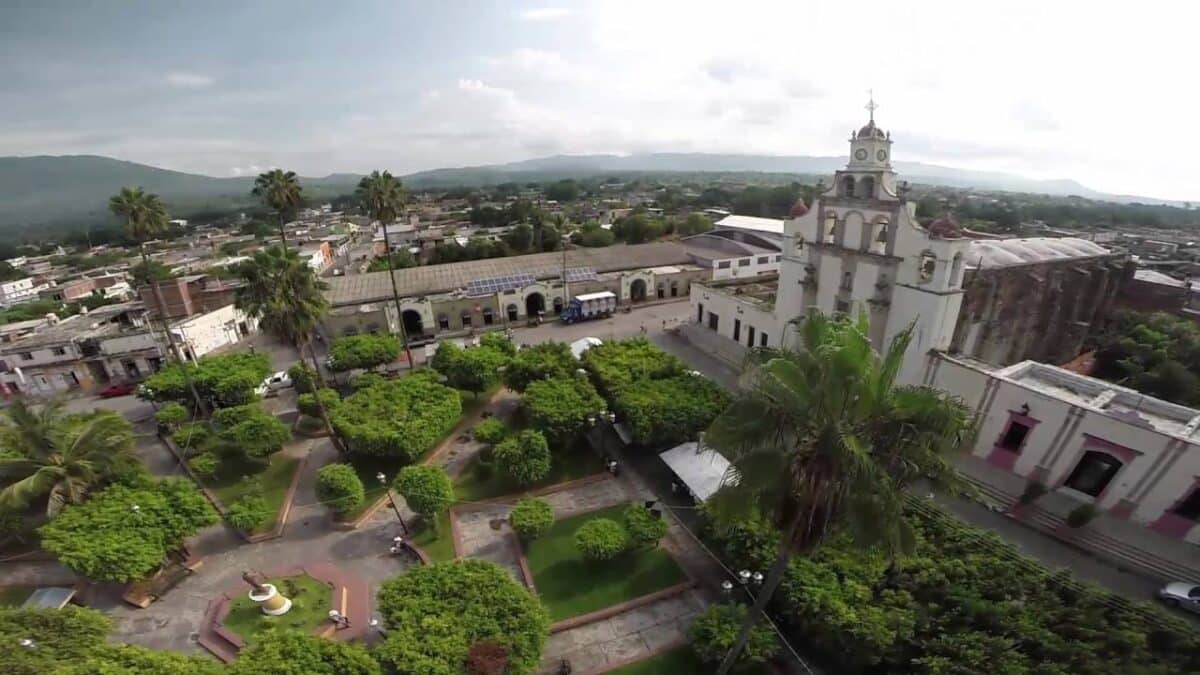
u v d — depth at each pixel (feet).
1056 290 146.41
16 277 425.69
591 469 120.06
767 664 72.90
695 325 208.95
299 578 92.17
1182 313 165.17
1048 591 68.74
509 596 71.51
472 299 220.23
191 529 91.56
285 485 118.42
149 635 82.79
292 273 118.21
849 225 132.36
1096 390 101.50
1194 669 58.18
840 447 44.73
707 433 52.39
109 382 189.67
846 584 71.97
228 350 213.05
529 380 139.85
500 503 109.60
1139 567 85.30
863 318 50.65
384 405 126.72
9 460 94.32
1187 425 88.28
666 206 646.33
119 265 445.37
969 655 60.13
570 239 393.09
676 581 88.94
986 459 109.91
